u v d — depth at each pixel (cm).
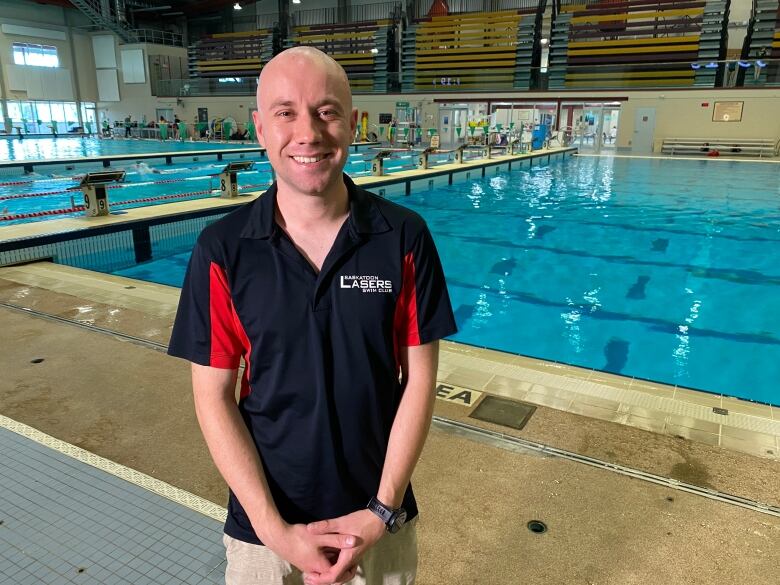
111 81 2923
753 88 1781
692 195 1088
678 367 394
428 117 2286
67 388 269
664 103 1916
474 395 265
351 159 1738
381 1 2673
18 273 494
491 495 190
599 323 473
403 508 107
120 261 658
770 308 505
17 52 2645
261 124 91
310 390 92
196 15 3098
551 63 2205
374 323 92
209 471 205
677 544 168
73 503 186
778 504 187
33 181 1234
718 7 1898
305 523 100
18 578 154
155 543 168
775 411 254
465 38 2320
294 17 2823
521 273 607
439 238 758
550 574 157
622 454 216
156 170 1518
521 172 1485
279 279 90
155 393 265
